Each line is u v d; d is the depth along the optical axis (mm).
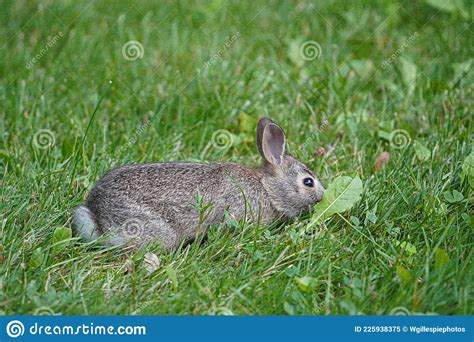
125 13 15523
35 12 15562
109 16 15438
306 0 16078
